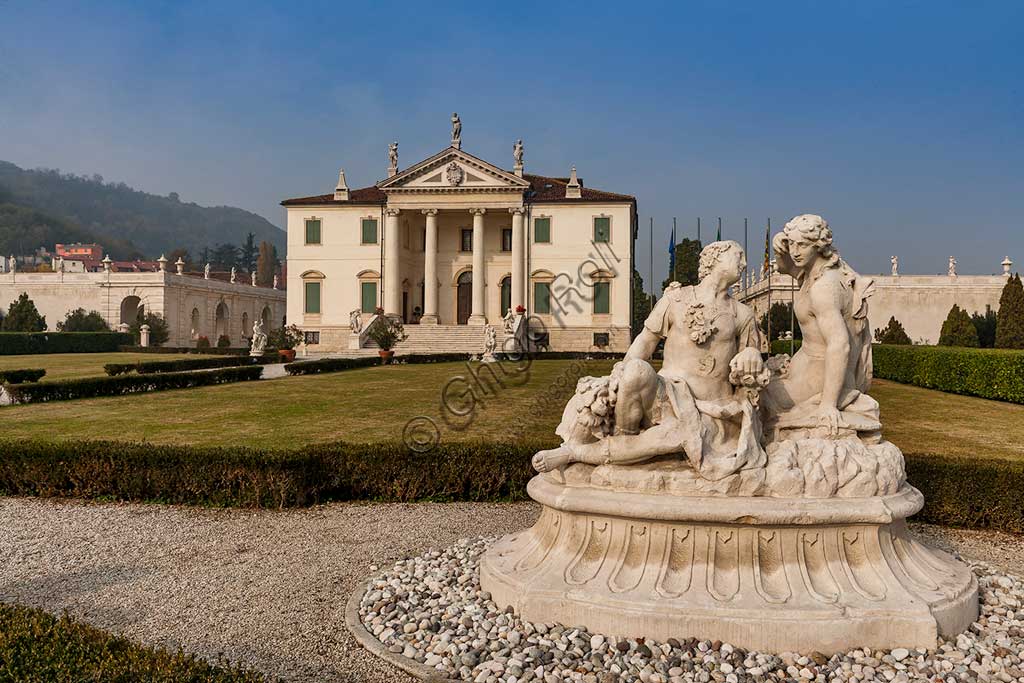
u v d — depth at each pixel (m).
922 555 5.59
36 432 15.14
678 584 5.03
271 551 7.79
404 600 6.00
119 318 66.88
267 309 84.62
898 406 21.45
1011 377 22.56
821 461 5.22
